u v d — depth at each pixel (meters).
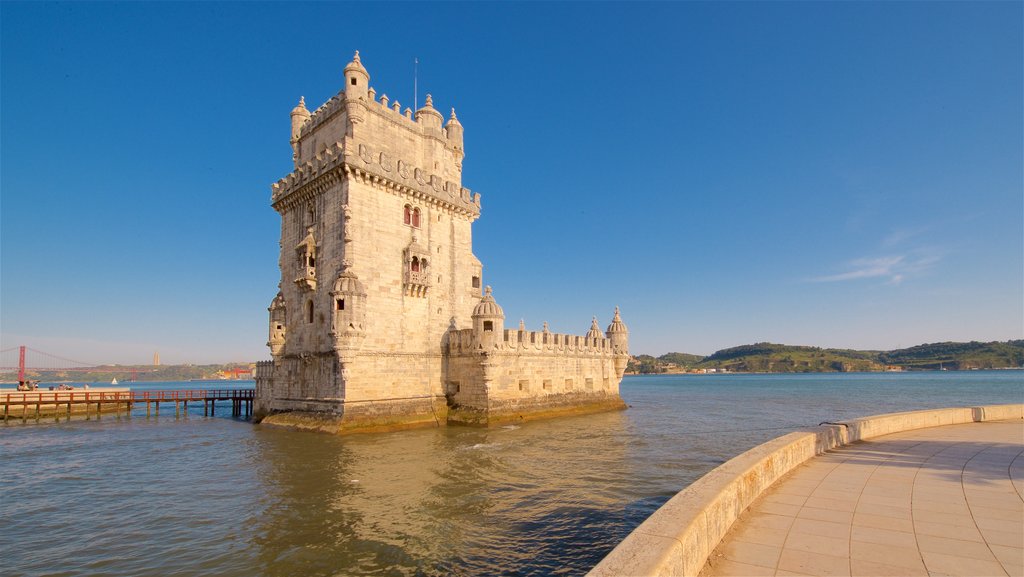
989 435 19.73
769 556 8.23
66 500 20.98
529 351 46.03
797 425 46.78
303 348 41.78
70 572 13.98
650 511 18.72
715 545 8.60
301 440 34.47
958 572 7.55
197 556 14.91
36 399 55.94
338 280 37.03
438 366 43.84
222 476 24.61
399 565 14.10
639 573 5.93
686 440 35.69
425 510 18.78
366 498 20.33
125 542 16.14
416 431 38.12
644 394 110.44
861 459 15.17
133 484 23.48
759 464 11.56
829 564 7.90
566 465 26.31
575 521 17.61
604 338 57.69
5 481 24.38
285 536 16.34
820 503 10.90
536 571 13.70
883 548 8.49
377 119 42.38
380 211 40.69
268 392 46.88
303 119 48.06
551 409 47.72
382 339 39.53
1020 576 7.40
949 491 11.75
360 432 36.38
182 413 65.56
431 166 46.72
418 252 42.28
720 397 96.00
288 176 45.22
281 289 45.94
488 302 42.19
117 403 55.50
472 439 34.41
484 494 20.83
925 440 18.58
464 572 13.66
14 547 15.85
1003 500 11.04
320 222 41.47
